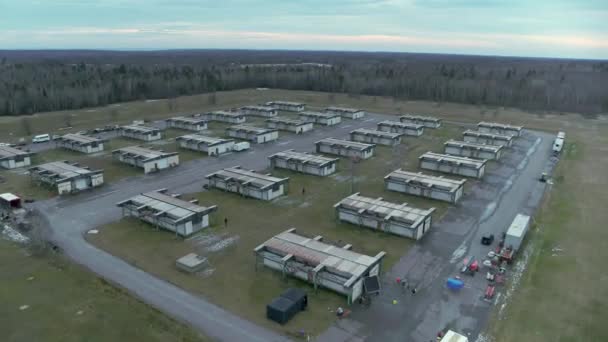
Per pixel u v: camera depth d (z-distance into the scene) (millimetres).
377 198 66562
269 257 45844
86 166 82562
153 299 39688
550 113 144125
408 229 52719
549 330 35281
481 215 60406
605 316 36969
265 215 60250
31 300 38875
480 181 75438
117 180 74812
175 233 53750
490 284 42469
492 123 122062
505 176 78250
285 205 64125
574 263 46188
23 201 64000
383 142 102562
